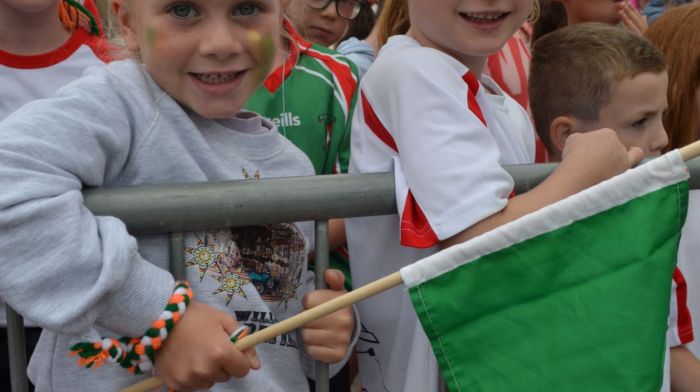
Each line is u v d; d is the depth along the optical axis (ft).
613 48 6.68
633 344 4.44
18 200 3.97
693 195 6.66
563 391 4.42
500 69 9.09
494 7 5.67
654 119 6.77
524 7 5.83
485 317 4.48
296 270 5.20
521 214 4.91
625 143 6.74
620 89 6.59
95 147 4.41
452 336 4.47
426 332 4.44
